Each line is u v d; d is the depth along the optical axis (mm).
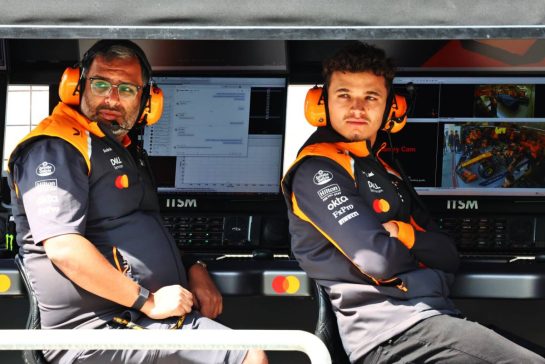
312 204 7547
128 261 7434
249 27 5887
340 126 7840
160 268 7555
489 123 9438
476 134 9445
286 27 5883
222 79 9547
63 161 7238
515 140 9430
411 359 7207
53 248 7047
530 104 9422
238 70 9508
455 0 5836
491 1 5824
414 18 5855
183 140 9570
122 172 7555
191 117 9578
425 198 9438
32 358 7191
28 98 9469
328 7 5859
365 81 7785
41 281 7301
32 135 7340
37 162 7223
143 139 9562
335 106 7832
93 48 7742
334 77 7848
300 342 5164
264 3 5871
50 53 9461
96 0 5883
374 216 7465
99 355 7066
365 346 7344
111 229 7484
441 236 7816
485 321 9797
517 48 9328
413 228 7762
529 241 9227
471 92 9445
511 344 6945
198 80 9562
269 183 9523
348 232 7348
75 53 9484
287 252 9234
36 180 7164
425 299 7316
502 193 9414
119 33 5902
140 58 7883
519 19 5820
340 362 7574
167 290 7277
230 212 9469
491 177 9414
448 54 9383
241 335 5207
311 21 5875
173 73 9547
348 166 7680
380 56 7824
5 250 8797
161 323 7238
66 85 7672
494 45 9336
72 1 5883
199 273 8102
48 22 5895
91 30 5902
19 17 5887
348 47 7836
